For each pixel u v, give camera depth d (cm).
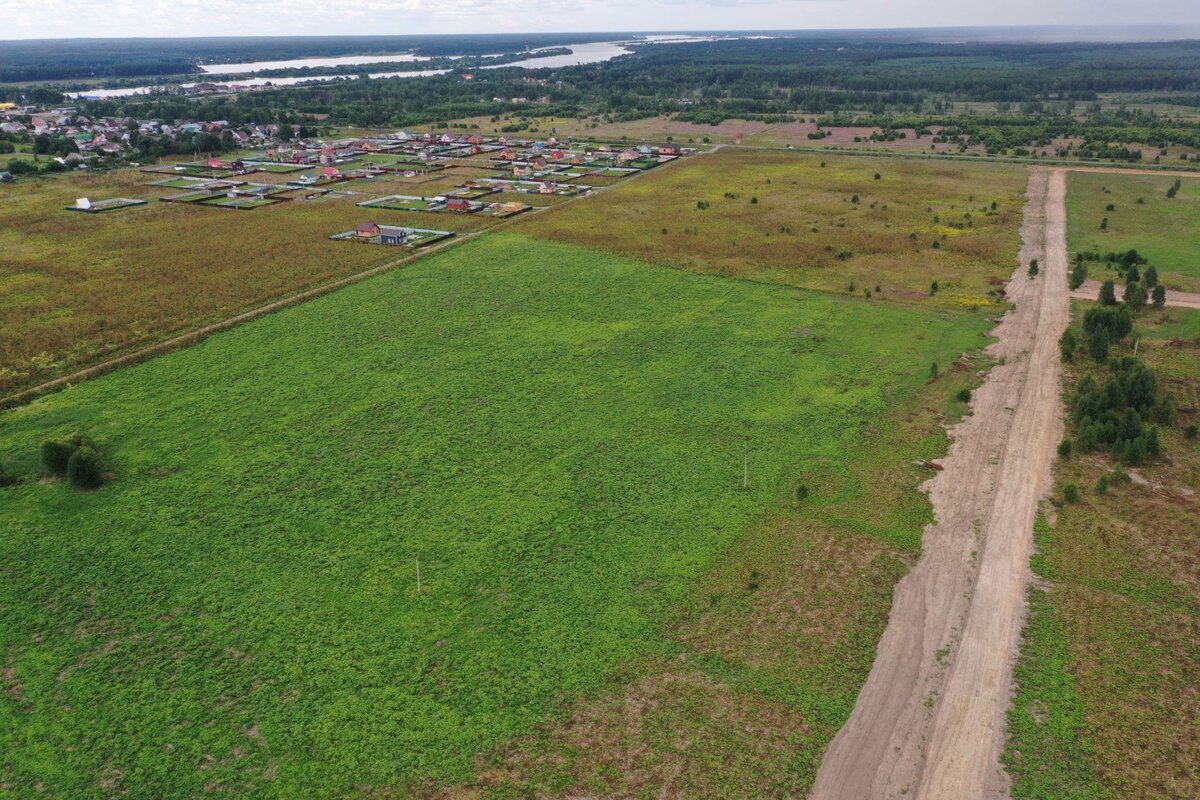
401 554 4669
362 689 3725
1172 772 3281
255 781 3269
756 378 7050
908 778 3288
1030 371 7181
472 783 3262
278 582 4431
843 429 6156
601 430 6134
